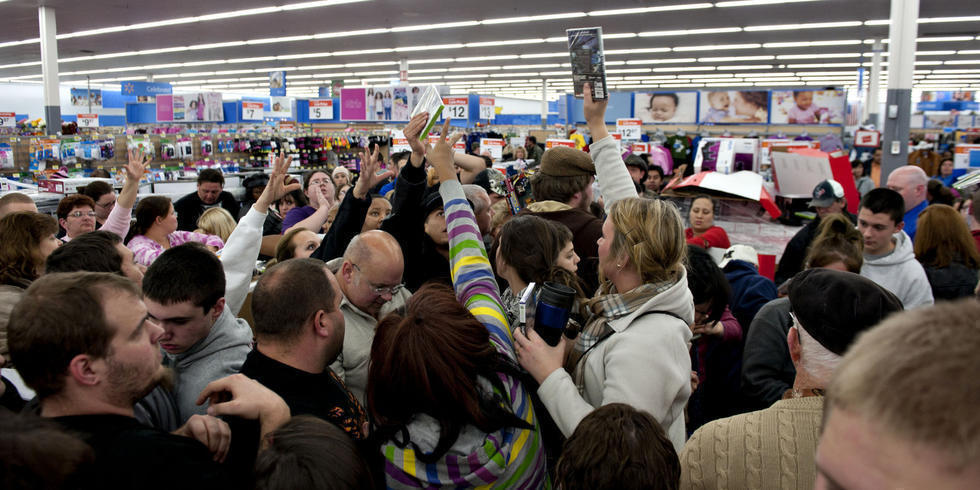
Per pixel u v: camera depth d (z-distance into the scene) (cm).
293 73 3061
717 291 205
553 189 260
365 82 3512
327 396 144
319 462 96
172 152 1035
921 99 3562
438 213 230
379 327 124
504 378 127
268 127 1783
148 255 296
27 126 1552
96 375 107
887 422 41
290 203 528
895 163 782
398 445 118
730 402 246
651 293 145
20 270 208
